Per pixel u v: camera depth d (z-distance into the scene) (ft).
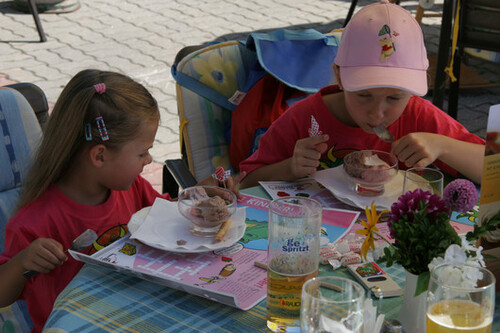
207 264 4.69
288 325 3.91
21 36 20.18
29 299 5.60
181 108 8.86
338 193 5.74
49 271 5.11
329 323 3.19
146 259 4.76
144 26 21.20
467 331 3.24
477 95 16.01
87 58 18.40
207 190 5.44
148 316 4.07
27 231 5.56
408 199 3.67
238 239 4.93
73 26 21.20
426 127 7.02
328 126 7.02
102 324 3.99
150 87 16.43
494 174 4.10
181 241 4.92
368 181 5.67
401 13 6.25
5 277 5.13
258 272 4.58
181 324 3.99
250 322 4.01
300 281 3.85
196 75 8.86
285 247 3.84
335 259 4.68
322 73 9.01
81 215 5.87
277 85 9.00
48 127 5.74
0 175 6.27
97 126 5.50
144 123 5.70
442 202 3.59
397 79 5.96
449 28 11.11
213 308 4.17
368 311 3.46
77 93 5.56
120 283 4.46
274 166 6.70
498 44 11.78
